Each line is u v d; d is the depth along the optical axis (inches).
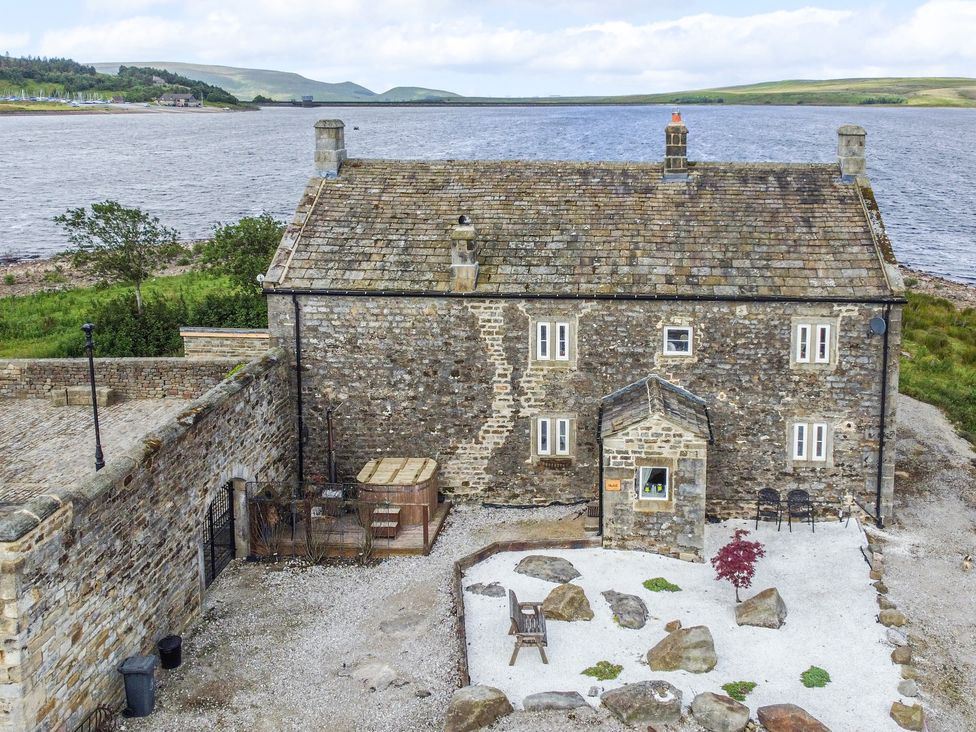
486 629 800.9
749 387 1008.9
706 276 1008.2
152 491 729.6
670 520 927.0
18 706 564.1
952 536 998.4
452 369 1042.7
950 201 4522.6
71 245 3371.1
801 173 1135.6
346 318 1039.6
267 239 1964.8
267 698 707.4
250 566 929.5
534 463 1059.3
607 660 752.3
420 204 1131.9
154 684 707.4
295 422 1073.5
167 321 1733.5
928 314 2126.0
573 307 1009.5
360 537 969.5
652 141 7052.2
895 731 666.2
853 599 855.1
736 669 744.3
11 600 550.6
